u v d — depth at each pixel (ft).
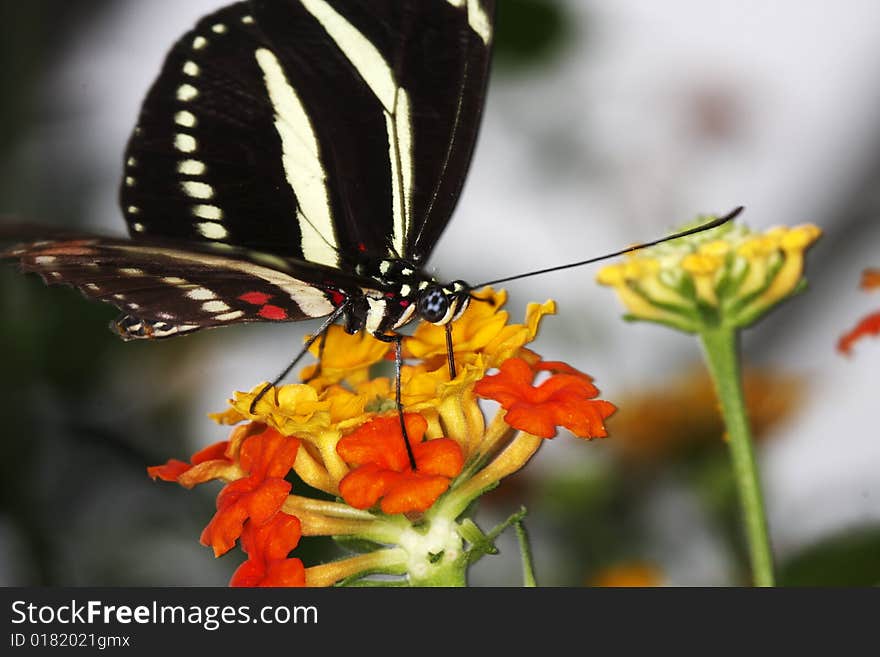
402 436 0.66
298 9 0.70
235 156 0.70
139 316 0.70
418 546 0.67
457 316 0.67
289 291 0.70
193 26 0.70
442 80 0.71
